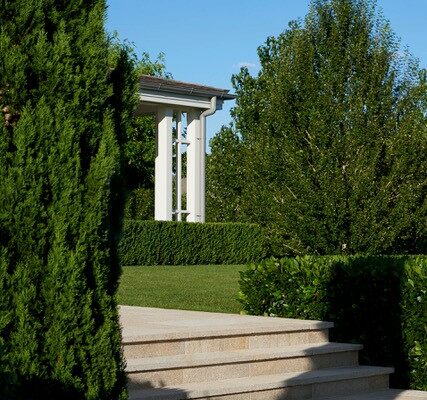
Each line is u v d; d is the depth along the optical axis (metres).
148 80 24.02
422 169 19.50
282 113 19.62
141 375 7.98
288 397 8.64
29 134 5.71
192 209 25.86
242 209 27.17
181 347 8.73
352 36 19.75
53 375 5.73
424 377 9.58
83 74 5.95
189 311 11.42
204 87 25.48
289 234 19.44
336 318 10.26
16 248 5.71
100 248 5.96
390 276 9.85
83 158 5.95
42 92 5.83
